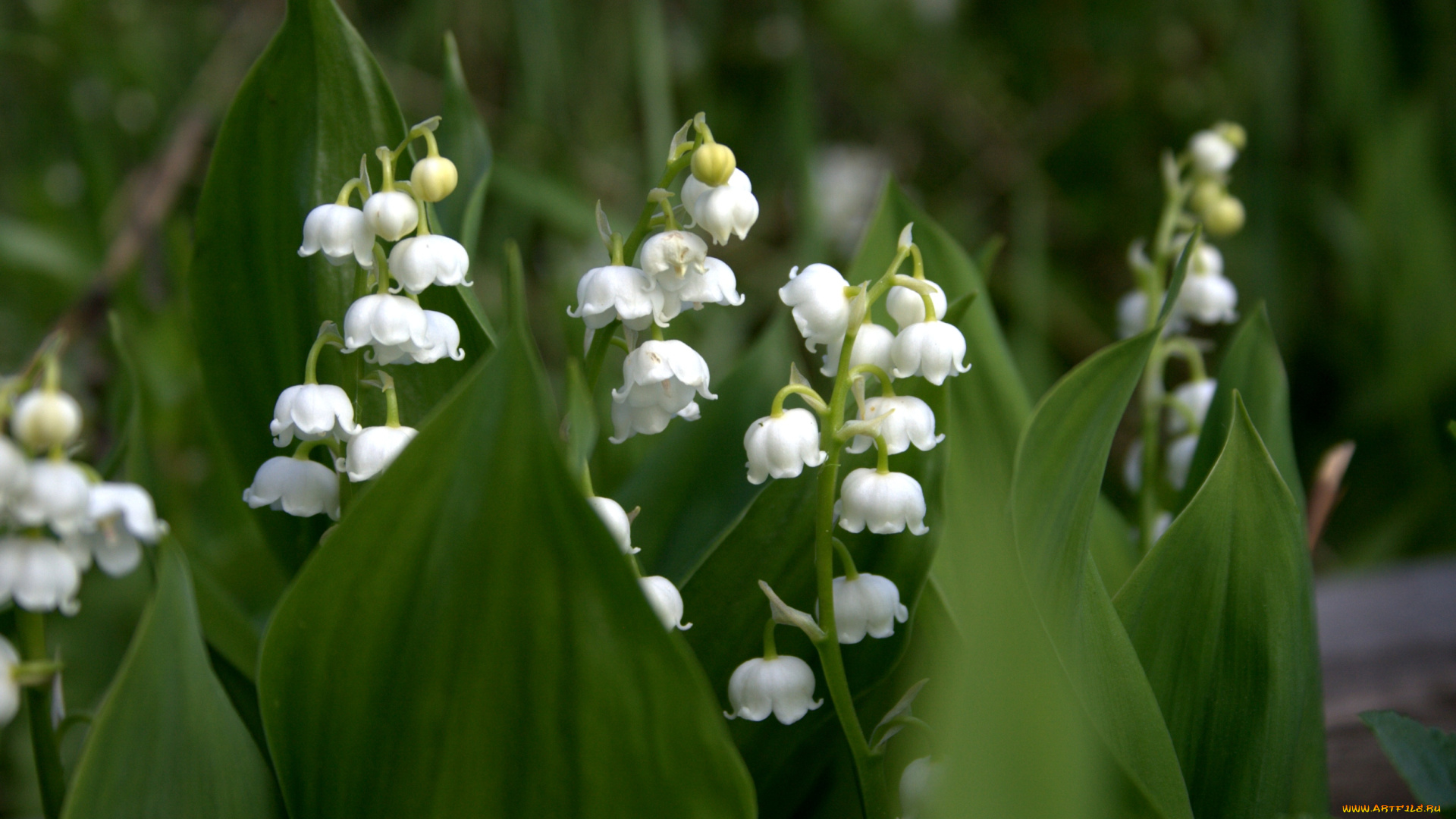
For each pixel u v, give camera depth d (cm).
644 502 41
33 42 85
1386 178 86
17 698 36
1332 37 89
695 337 79
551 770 36
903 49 113
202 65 95
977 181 114
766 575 39
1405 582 50
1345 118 92
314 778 37
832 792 40
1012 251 105
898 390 39
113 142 95
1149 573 39
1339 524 86
